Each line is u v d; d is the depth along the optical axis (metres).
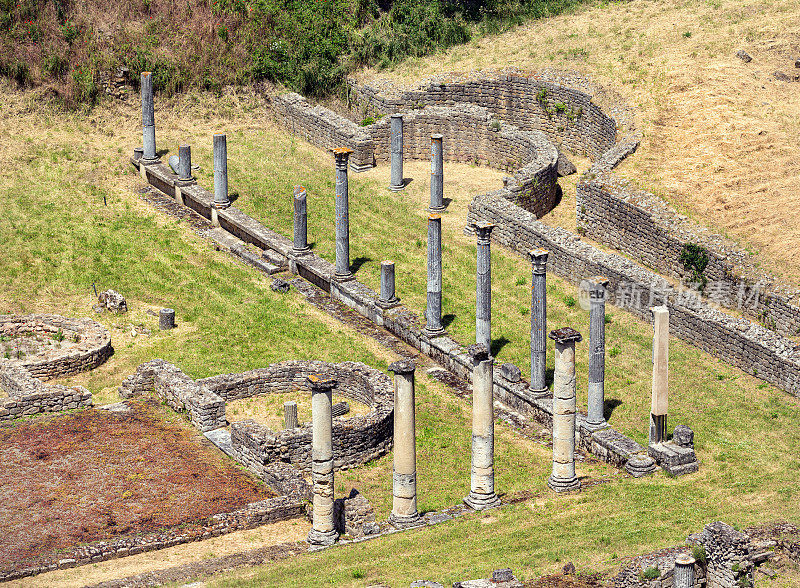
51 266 113.50
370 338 104.38
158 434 89.69
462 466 87.19
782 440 86.81
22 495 80.94
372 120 135.38
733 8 140.25
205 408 89.94
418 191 126.00
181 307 108.62
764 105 125.00
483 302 98.12
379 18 149.88
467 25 148.75
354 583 69.69
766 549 71.88
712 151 118.88
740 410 90.50
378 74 142.75
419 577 69.94
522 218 113.62
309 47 143.38
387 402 90.50
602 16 145.00
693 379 94.75
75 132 133.00
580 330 102.38
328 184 127.44
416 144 132.88
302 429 86.25
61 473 83.69
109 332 104.81
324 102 141.38
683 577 68.19
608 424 90.00
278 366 96.38
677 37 136.88
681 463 84.06
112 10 143.38
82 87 135.50
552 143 127.06
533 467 86.94
